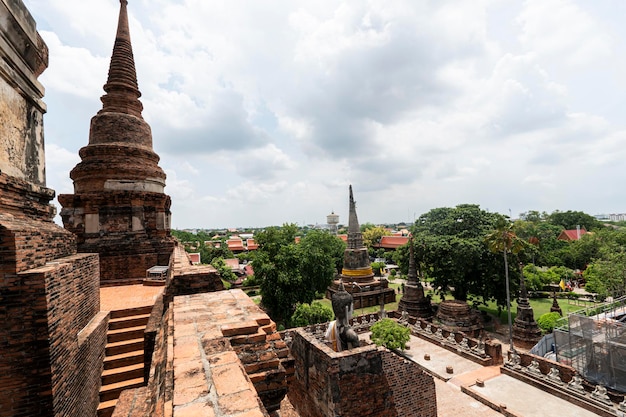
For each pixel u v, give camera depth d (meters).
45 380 5.48
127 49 18.81
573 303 41.06
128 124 17.58
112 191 16.22
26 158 7.70
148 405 4.16
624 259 38.69
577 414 16.70
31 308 5.42
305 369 9.54
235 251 94.56
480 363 22.84
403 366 12.62
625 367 18.09
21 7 7.03
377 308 42.31
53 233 7.33
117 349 9.55
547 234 70.75
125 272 16.27
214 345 4.52
